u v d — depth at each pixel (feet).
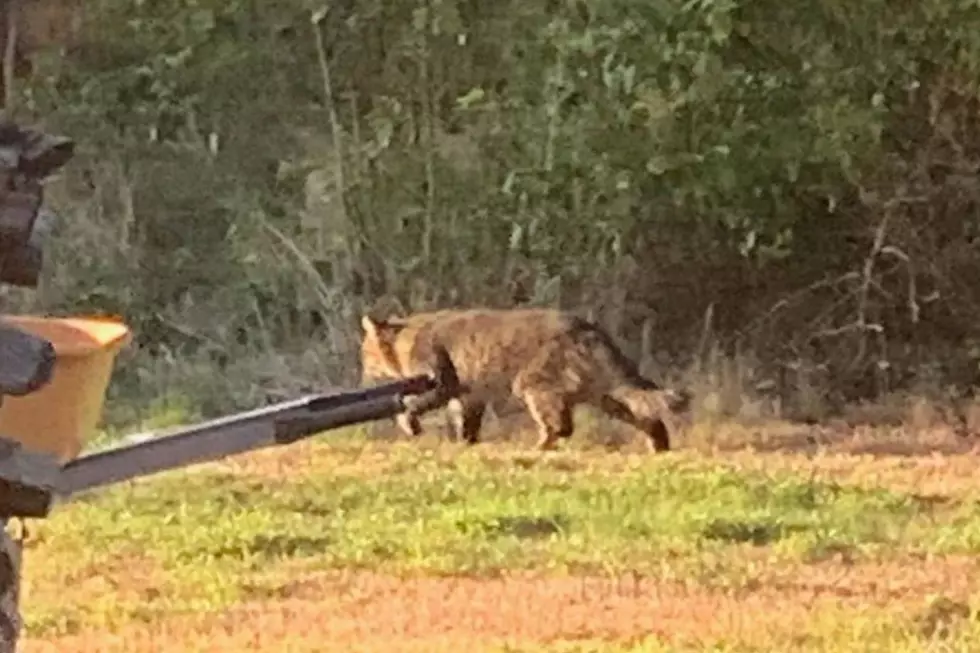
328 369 46.32
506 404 41.78
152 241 50.72
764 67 46.24
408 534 31.78
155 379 45.50
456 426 40.93
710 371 44.98
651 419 38.99
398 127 48.85
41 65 49.39
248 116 50.60
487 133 47.67
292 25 49.67
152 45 50.11
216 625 26.61
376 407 20.27
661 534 31.73
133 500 34.22
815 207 47.50
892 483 35.88
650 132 45.62
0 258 16.80
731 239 47.19
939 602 27.61
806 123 45.70
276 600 28.04
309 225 49.06
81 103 50.52
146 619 26.89
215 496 34.58
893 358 47.32
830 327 47.78
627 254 47.44
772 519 32.76
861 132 45.75
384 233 48.83
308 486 35.47
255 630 26.35
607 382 39.27
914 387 46.11
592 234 47.29
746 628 26.32
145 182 50.88
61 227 48.44
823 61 46.11
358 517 33.01
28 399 19.48
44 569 29.50
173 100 50.57
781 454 38.96
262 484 35.68
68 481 18.40
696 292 47.80
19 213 16.80
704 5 44.80
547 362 39.42
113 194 50.93
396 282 48.37
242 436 19.38
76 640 25.79
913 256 47.67
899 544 31.32
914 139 47.50
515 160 47.39
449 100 48.73
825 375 46.47
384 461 37.96
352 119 49.67
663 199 46.34
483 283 48.26
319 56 49.34
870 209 47.52
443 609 27.40
